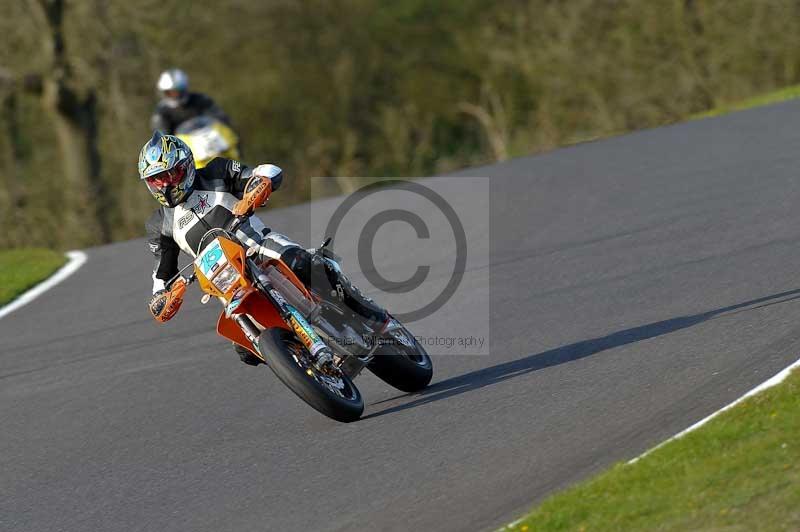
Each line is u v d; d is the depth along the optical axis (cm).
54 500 2070
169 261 2272
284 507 1862
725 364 2162
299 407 2372
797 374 1923
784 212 3344
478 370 2462
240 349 2275
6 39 8531
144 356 2955
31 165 9325
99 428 2439
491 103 10612
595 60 9862
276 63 10231
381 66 10738
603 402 2091
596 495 1620
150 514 1930
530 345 2564
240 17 9944
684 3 9494
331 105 10488
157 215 2256
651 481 1622
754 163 4153
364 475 1942
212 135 4822
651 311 2644
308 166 10306
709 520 1471
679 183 4059
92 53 8631
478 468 1886
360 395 2230
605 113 9669
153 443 2288
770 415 1764
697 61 9481
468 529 1661
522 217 3997
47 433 2462
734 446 1680
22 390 2822
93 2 8556
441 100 10762
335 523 1769
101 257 4441
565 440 1939
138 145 9012
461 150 10706
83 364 2970
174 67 9344
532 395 2202
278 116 10388
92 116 8875
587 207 3966
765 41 9181
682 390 2070
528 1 10319
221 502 1928
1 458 2352
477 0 10769
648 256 3159
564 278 3098
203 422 2366
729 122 5106
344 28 10512
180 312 3356
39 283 4091
